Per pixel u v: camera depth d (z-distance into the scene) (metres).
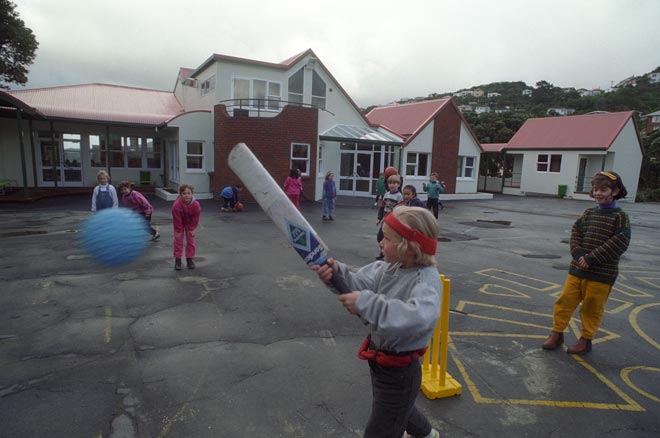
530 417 3.06
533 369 3.80
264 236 9.83
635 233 13.47
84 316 4.71
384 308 1.57
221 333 4.35
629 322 5.14
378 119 26.25
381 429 1.86
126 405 3.04
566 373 3.74
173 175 20.36
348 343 4.18
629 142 27.72
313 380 3.46
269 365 3.70
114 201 8.30
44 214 12.64
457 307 5.45
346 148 21.12
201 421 2.88
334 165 21.16
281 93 19.36
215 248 8.40
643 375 3.75
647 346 4.41
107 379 3.39
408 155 22.05
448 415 3.05
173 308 5.02
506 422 2.99
